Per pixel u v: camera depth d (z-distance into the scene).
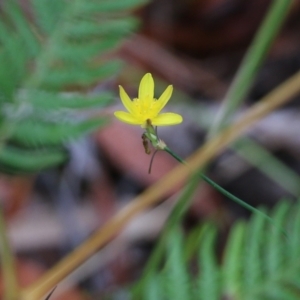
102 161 0.73
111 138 0.72
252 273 0.43
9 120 0.45
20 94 0.45
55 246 0.67
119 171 0.73
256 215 0.44
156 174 0.72
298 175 0.77
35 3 0.46
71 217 0.69
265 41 0.48
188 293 0.43
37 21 0.46
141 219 0.69
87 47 0.46
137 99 0.37
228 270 0.43
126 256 0.68
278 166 0.74
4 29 0.46
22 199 0.67
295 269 0.43
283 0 0.47
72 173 0.70
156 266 0.47
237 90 0.50
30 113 0.45
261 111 0.52
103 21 0.46
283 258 0.43
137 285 0.47
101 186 0.71
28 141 0.45
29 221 0.68
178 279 0.43
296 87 0.52
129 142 0.72
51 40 0.46
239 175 0.76
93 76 0.46
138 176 0.72
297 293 0.43
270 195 0.75
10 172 0.45
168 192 0.70
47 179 0.70
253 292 0.43
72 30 0.46
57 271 0.48
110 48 0.46
